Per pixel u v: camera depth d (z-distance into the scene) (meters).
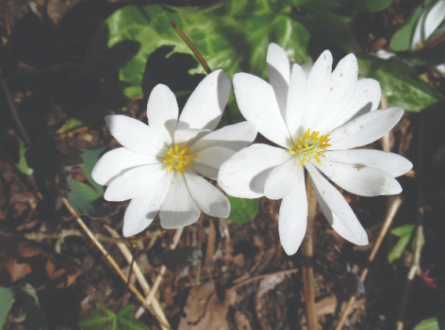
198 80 0.12
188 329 0.13
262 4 0.12
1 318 0.11
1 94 0.13
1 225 0.13
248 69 0.13
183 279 0.13
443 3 0.13
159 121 0.09
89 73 0.12
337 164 0.10
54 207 0.13
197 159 0.09
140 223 0.09
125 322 0.11
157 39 0.12
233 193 0.08
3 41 0.13
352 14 0.12
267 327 0.13
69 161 0.11
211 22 0.12
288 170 0.09
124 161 0.09
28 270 0.12
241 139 0.08
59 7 0.13
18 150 0.13
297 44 0.13
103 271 0.13
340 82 0.09
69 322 0.12
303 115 0.09
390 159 0.09
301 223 0.09
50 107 0.13
